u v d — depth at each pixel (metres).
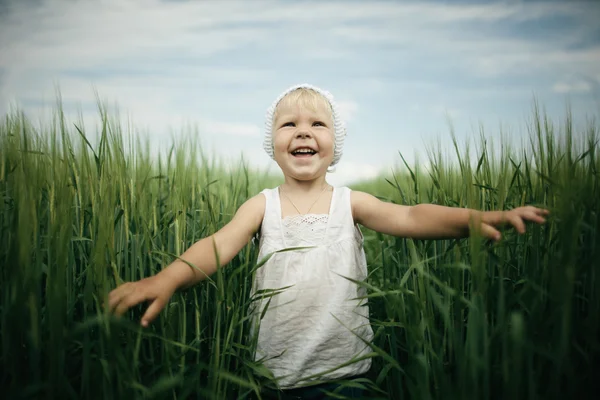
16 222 1.39
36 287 1.38
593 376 1.41
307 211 1.87
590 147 1.48
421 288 1.61
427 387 1.43
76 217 1.77
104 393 1.35
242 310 1.72
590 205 1.49
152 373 1.60
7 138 1.67
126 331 1.54
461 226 1.59
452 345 1.57
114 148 1.70
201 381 1.75
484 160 1.81
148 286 1.52
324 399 1.75
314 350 1.74
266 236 1.83
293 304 1.76
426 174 2.16
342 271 1.78
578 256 1.45
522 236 1.80
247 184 2.35
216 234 1.75
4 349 1.34
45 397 1.33
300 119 1.91
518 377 1.25
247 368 1.65
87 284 1.52
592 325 1.40
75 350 1.49
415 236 1.73
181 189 2.02
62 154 1.54
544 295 1.48
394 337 1.78
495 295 1.63
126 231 1.72
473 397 1.29
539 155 1.66
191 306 1.88
